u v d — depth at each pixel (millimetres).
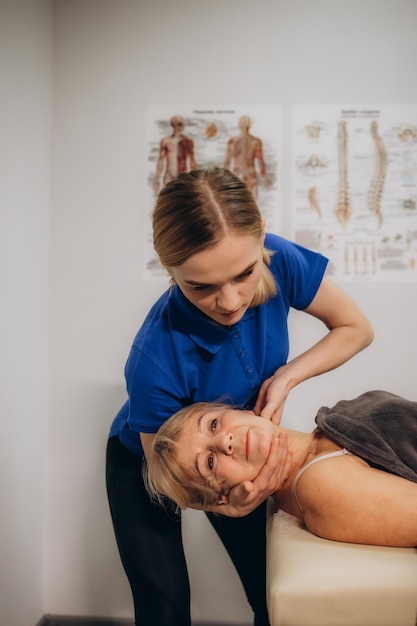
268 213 1896
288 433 1270
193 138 1907
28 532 1785
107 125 1928
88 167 1928
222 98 1903
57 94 1931
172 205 902
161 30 1916
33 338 1807
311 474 1091
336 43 1888
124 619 1917
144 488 1291
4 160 1555
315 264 1255
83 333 1928
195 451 1209
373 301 1878
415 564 946
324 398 1887
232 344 1186
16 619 1694
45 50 1869
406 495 1020
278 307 1233
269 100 1896
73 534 1933
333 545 1029
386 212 1878
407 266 1874
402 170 1879
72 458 1929
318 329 1894
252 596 1428
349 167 1885
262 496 1163
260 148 1894
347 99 1888
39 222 1841
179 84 1914
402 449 1172
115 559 1924
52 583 1935
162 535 1229
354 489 1041
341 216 1885
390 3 1880
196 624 1902
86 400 1926
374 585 893
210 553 1912
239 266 912
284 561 984
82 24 1927
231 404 1271
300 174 1891
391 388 1870
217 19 1906
